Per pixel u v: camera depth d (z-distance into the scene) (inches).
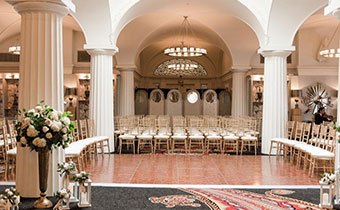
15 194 163.0
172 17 619.5
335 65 712.4
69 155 291.4
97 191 237.9
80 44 761.6
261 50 438.9
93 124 425.1
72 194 209.9
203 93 872.9
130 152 441.4
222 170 324.8
